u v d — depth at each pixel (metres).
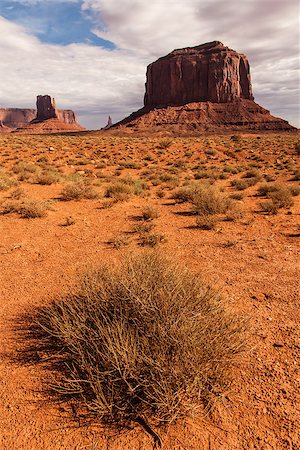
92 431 2.42
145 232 8.00
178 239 7.51
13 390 2.85
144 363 2.56
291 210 10.80
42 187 15.38
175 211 10.88
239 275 5.30
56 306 4.17
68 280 5.10
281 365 3.12
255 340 3.51
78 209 11.06
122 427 2.44
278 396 2.74
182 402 2.44
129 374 2.57
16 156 28.66
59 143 44.06
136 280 3.31
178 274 3.62
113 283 3.43
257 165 29.12
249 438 2.37
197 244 7.10
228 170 25.28
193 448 2.29
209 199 10.48
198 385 2.54
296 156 35.38
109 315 3.27
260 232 8.10
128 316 3.08
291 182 18.80
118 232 8.14
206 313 3.10
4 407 2.68
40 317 3.97
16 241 7.30
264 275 5.29
